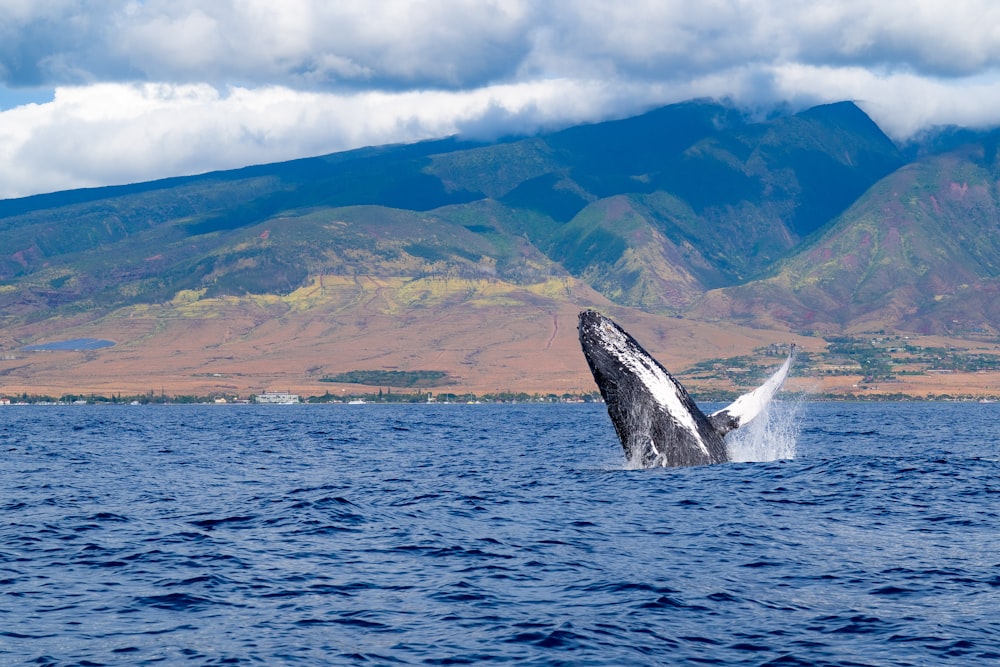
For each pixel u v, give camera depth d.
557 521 54.00
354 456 119.25
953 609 34.59
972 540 47.66
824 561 42.78
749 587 38.09
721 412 50.84
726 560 43.28
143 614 36.12
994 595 36.34
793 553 44.59
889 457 90.69
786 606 35.28
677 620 33.72
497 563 43.72
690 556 44.25
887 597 36.28
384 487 75.50
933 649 30.19
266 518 58.69
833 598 36.31
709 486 64.25
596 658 29.95
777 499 59.81
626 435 50.38
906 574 39.97
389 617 35.16
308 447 142.25
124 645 32.19
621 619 33.94
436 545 48.41
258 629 33.91
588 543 47.72
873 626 32.69
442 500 65.44
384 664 29.95
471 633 32.84
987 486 68.56
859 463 81.81
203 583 41.03
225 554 47.34
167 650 31.59
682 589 37.84
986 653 29.75
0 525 57.44
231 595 38.91
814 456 91.12
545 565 43.09
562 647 31.00
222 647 31.80
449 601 37.22
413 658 30.45
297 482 82.50
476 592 38.47
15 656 31.14
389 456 118.19
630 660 29.69
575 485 69.69
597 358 50.22
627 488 64.81
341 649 31.47
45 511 64.12
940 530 50.50
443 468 95.25
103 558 46.91
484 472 88.12
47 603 37.88
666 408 49.56
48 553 48.31
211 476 90.62
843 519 53.62
